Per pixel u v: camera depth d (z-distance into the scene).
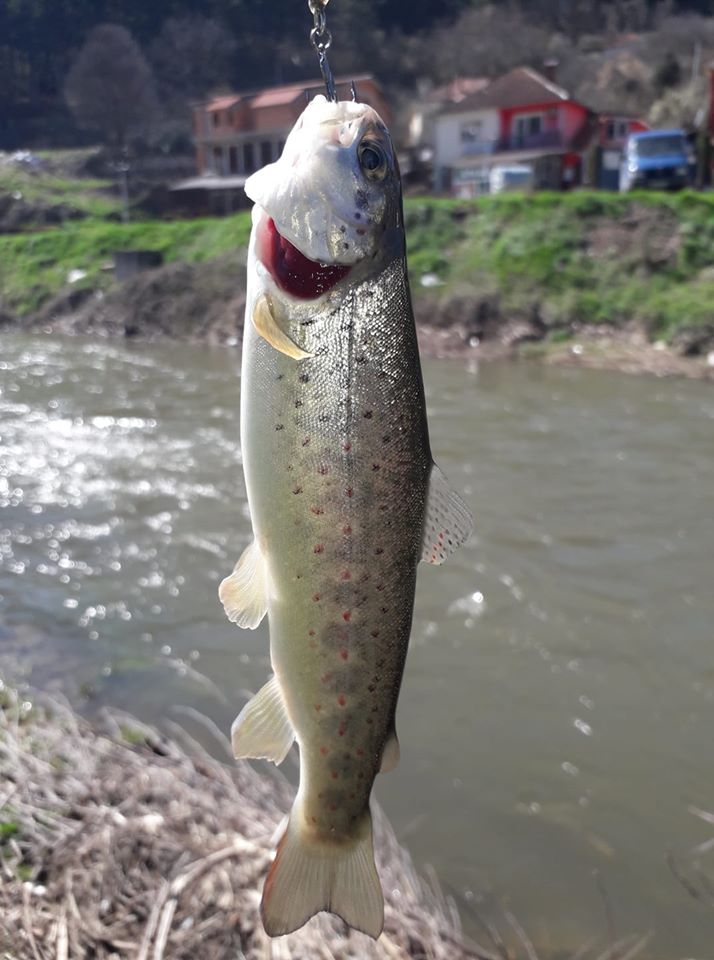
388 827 5.41
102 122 67.69
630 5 83.12
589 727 6.70
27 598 8.55
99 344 26.48
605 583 9.04
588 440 14.33
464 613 8.43
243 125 48.66
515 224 25.81
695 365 20.00
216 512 11.04
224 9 80.56
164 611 8.38
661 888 5.12
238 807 4.88
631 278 23.39
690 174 32.91
